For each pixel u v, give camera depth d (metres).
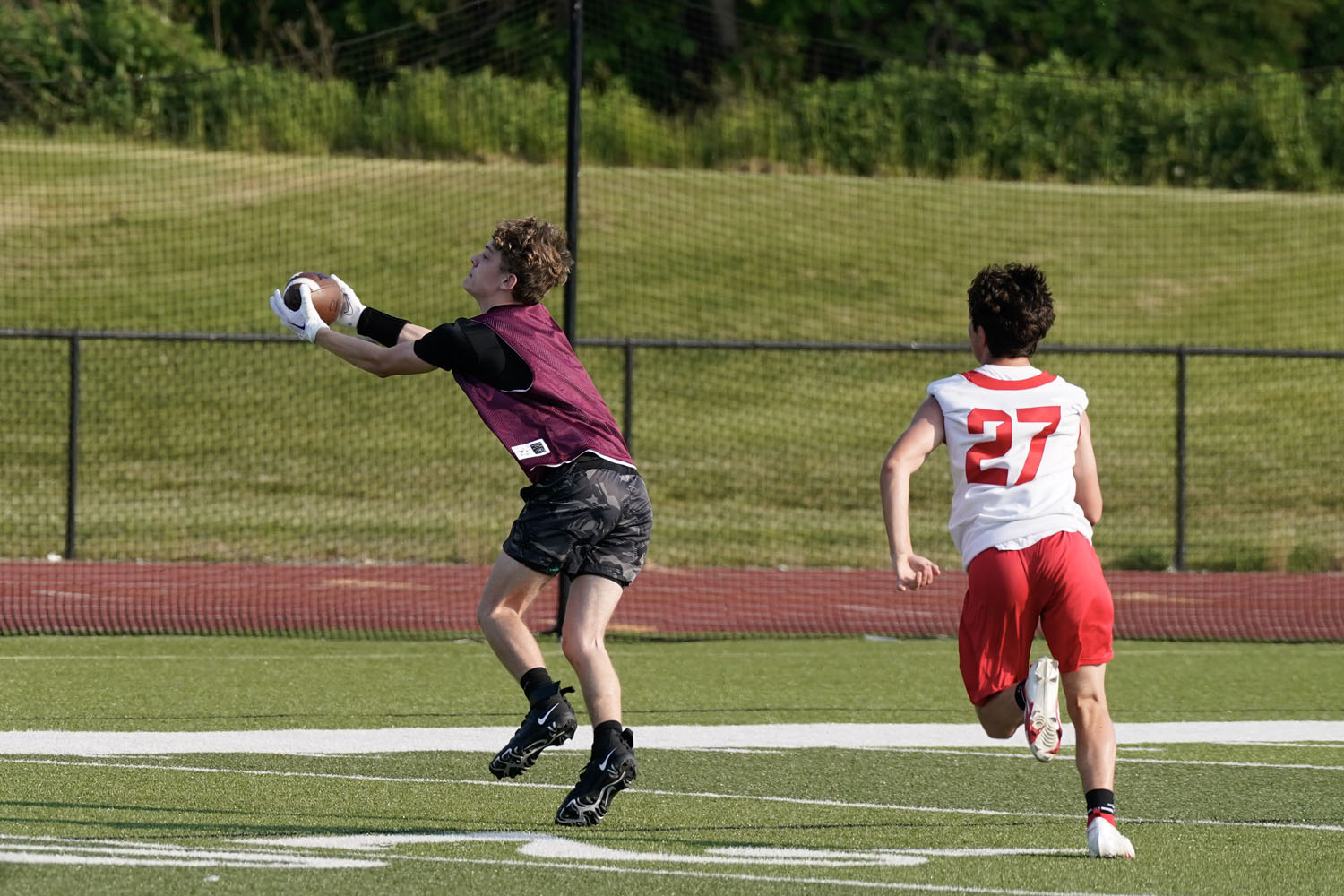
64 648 37.00
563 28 98.38
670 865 18.61
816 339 86.50
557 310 86.12
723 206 101.06
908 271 96.06
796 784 23.98
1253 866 19.02
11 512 59.84
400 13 103.31
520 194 98.00
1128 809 22.52
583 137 103.25
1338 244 103.00
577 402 20.45
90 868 17.78
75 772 23.55
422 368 20.41
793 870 18.45
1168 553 59.59
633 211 98.44
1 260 86.50
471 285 21.00
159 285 85.88
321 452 68.94
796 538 61.12
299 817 20.94
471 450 70.50
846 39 118.88
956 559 58.94
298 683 32.69
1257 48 132.00
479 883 17.50
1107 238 102.25
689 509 64.38
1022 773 25.05
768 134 107.69
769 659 37.53
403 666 35.19
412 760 25.22
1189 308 93.31
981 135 111.44
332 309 21.28
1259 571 57.41
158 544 56.25
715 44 107.38
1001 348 20.03
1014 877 18.23
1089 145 112.62
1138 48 130.12
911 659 37.78
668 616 44.81
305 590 47.81
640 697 31.92
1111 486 68.62
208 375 76.31
